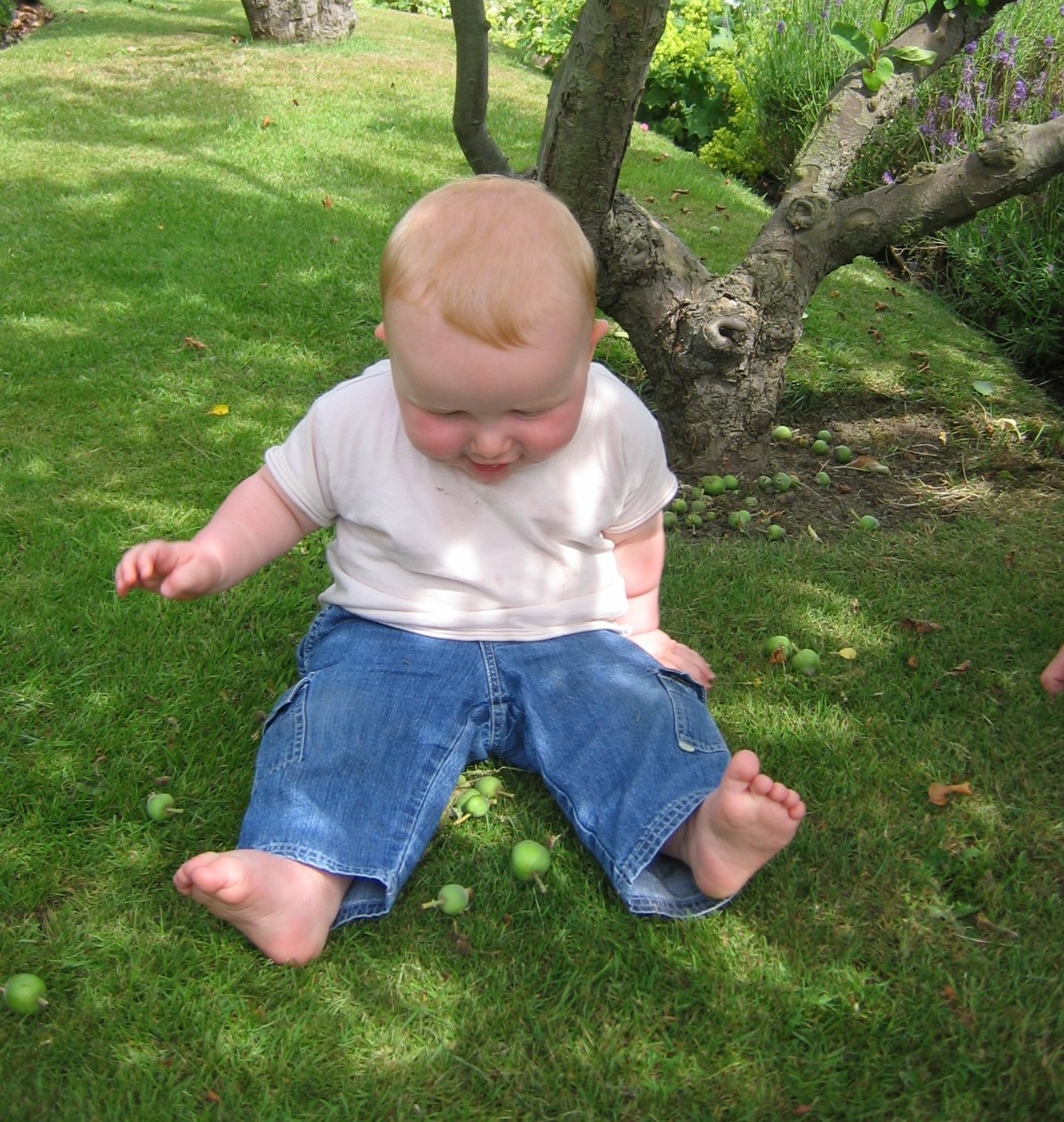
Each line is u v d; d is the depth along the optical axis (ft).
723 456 12.67
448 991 6.44
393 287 6.35
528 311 6.18
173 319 15.80
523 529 7.51
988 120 20.48
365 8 47.73
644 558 8.41
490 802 7.80
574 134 10.73
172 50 35.45
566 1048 6.13
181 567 7.09
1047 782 8.18
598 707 7.42
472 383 6.28
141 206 20.38
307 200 21.12
